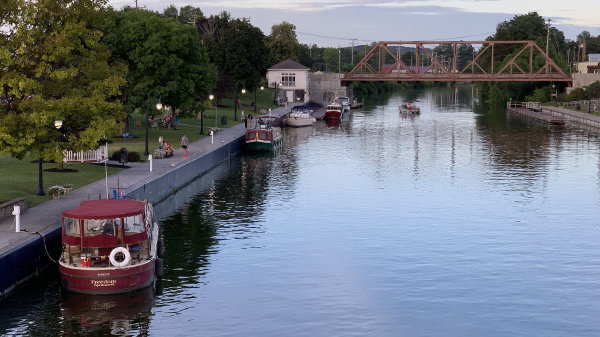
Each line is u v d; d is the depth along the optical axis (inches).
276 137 3437.5
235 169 2783.0
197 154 2640.3
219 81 4980.3
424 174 2667.3
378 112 6240.2
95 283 1240.2
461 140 3843.5
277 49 7362.2
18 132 1499.8
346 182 2485.2
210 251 1581.0
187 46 3184.1
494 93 7342.5
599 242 1656.0
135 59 2979.8
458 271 1433.3
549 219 1891.0
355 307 1234.0
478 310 1218.6
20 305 1199.6
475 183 2456.9
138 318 1177.4
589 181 2475.4
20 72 1566.2
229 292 1310.3
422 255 1546.5
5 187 1759.4
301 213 1967.3
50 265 1374.3
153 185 1968.5
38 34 1555.1
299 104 6245.1
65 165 2164.1
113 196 1642.5
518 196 2212.1
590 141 3722.9
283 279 1385.3
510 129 4483.3
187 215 1930.4
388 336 1110.4
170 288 1328.7
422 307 1232.8
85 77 1791.3
